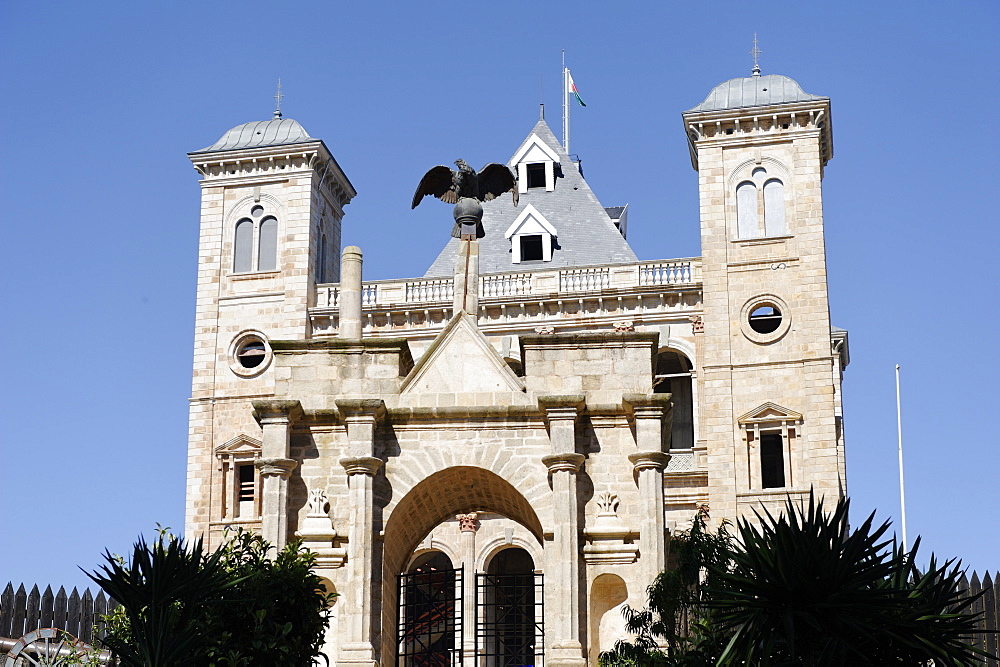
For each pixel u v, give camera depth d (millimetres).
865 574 31672
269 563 36406
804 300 68875
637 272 71062
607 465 40219
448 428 40812
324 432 41188
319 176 76562
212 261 74438
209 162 75562
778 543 31969
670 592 35312
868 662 31203
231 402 71812
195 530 69562
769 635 31562
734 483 66625
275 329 72875
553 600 38906
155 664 33156
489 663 62281
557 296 70750
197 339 73188
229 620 34781
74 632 50594
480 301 71312
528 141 80625
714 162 71750
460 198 44656
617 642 36406
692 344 69562
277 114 77875
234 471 70438
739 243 70250
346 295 43875
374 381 41469
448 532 67500
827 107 71312
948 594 33344
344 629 39344
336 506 40656
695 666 33719
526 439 40500
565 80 90688
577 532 39500
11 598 48906
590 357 41062
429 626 42406
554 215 78500
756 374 68188
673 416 70938
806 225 70000
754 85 72875
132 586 34125
